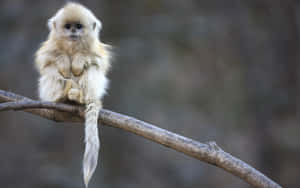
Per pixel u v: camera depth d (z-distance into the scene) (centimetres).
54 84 1605
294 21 4778
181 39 4422
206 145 1378
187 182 4100
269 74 4678
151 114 4162
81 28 1658
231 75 4628
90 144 1452
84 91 1588
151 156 4178
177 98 4306
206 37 4541
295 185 4366
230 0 4656
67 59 1639
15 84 3969
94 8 4231
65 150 4044
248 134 4481
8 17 4088
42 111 1588
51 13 4088
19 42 4047
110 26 4300
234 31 4647
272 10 4772
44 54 1653
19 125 4050
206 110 4431
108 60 1758
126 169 4053
